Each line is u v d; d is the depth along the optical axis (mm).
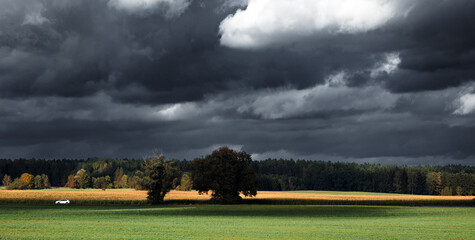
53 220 56469
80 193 145000
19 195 130750
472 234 42438
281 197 140500
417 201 112812
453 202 112812
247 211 80938
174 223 52812
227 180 111125
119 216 65312
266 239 37719
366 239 38188
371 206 103812
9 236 38562
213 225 50375
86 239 36906
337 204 113000
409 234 42188
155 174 106750
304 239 37844
